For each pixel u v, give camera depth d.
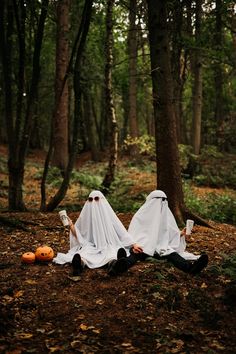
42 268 6.15
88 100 25.33
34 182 17.31
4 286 5.51
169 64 8.82
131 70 21.38
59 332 4.47
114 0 12.36
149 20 8.82
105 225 6.43
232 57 13.43
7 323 4.53
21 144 10.19
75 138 10.32
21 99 10.11
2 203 12.80
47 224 8.88
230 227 9.49
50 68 27.73
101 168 21.66
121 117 41.06
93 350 4.14
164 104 8.82
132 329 4.57
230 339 4.43
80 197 13.66
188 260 6.41
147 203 6.58
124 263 5.66
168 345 4.26
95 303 5.11
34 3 9.78
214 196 13.77
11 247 7.23
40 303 5.09
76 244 6.54
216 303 5.18
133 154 22.58
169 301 5.14
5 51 9.77
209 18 13.04
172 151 8.92
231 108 25.58
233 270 5.93
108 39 12.82
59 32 15.98
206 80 25.72
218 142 21.00
